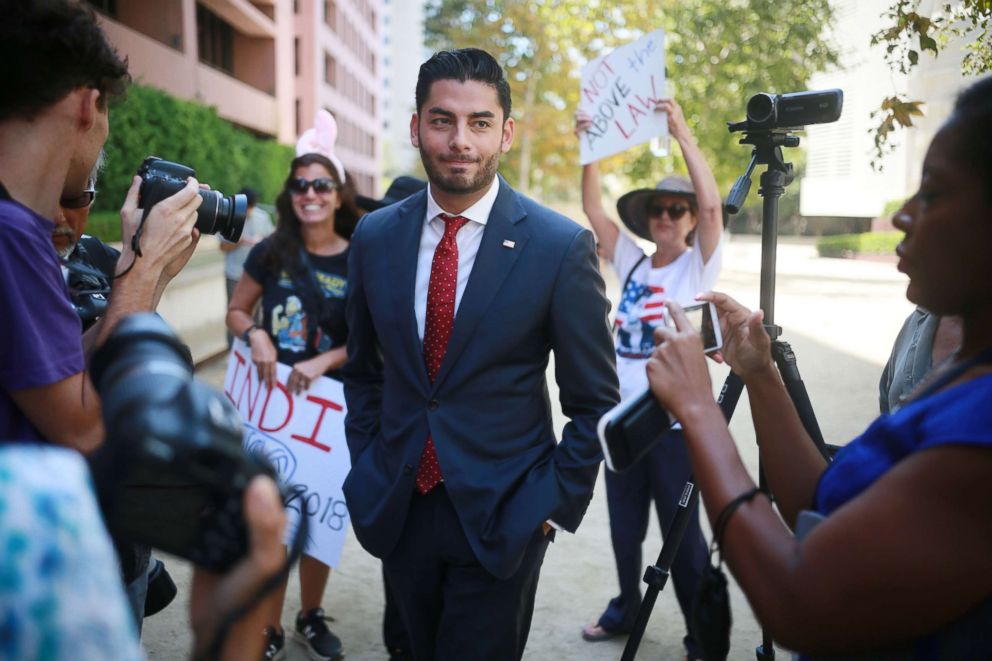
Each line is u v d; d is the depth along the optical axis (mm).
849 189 19188
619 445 1280
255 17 25344
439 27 24203
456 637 2254
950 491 943
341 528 3164
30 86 1321
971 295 1059
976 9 2645
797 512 1439
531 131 22750
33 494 626
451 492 2164
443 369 2213
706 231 3379
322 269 3410
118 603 653
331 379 3287
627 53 3600
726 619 1288
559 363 2252
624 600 3354
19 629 596
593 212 3797
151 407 787
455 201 2238
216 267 9062
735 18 10039
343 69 49812
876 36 2789
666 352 1276
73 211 1717
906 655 1040
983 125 1019
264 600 831
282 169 24172
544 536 2258
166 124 13305
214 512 826
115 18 18312
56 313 1335
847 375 7973
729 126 2426
